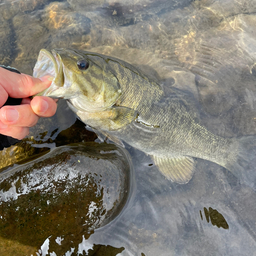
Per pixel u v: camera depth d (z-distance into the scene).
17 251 0.27
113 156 0.32
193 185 0.34
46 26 0.40
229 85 0.39
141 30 0.41
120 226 0.31
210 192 0.34
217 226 0.32
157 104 0.33
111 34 0.41
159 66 0.39
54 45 0.39
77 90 0.29
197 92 0.38
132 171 0.34
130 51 0.40
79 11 0.41
